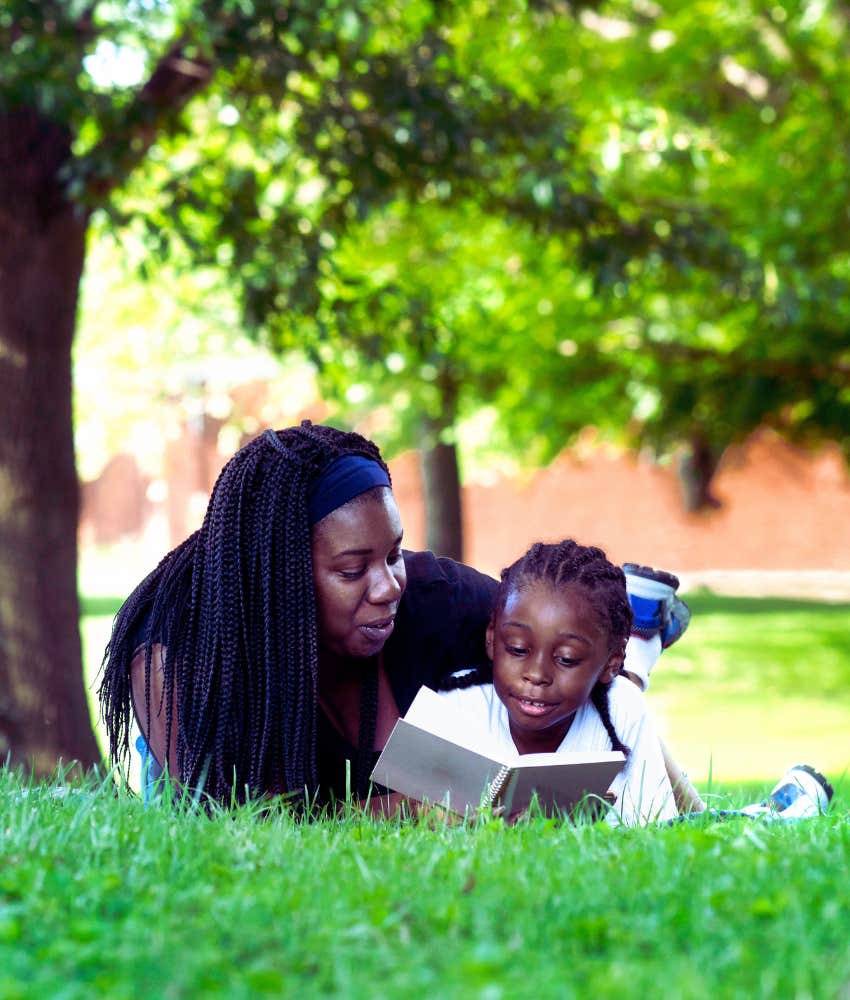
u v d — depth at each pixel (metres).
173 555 4.22
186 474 33.66
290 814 3.94
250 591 3.92
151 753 4.19
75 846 3.16
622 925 2.61
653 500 32.31
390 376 15.73
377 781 3.86
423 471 19.69
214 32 8.48
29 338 9.12
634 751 4.25
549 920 2.64
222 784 3.91
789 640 21.44
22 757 8.87
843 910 2.71
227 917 2.61
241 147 12.27
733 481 32.12
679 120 12.40
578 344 17.38
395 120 9.24
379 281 15.36
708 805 4.41
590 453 32.41
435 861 3.05
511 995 2.18
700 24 15.40
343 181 10.10
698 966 2.36
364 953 2.43
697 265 11.25
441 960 2.42
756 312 14.99
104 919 2.69
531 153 10.14
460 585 4.37
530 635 3.94
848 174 14.52
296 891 2.80
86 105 8.48
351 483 3.90
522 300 16.50
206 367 21.39
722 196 15.21
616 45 15.53
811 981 2.28
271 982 2.27
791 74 15.43
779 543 31.97
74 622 9.25
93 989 2.27
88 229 9.71
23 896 2.77
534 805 3.77
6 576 9.02
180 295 15.59
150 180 11.69
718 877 2.92
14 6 8.19
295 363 17.44
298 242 9.74
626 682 4.38
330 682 4.14
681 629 5.13
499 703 4.22
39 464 9.15
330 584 3.90
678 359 17.59
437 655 4.25
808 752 13.05
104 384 19.72
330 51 9.27
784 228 14.38
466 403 19.84
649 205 11.69
